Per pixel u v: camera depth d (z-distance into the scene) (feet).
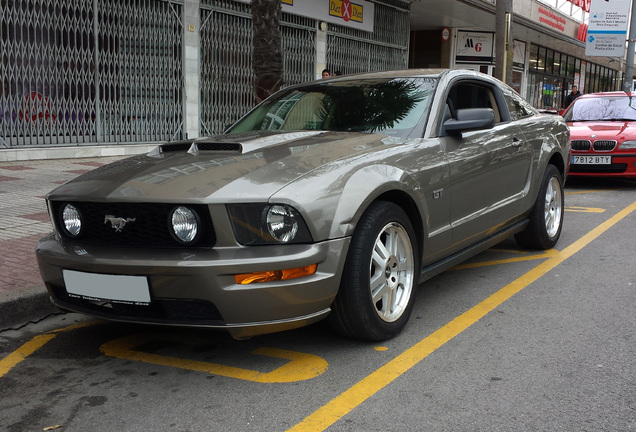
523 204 16.07
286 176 9.74
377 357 10.57
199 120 42.73
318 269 9.52
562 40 90.84
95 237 10.34
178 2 40.14
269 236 9.25
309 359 10.57
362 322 10.51
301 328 12.11
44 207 22.74
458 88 14.38
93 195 9.96
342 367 10.19
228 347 11.28
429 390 9.27
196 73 41.88
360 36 57.67
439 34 79.66
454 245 12.98
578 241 19.60
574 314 12.69
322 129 13.38
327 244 9.53
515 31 81.66
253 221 9.25
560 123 18.89
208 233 9.37
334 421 8.38
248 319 9.25
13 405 9.18
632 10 66.39
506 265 16.88
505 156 14.80
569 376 9.67
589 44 68.74
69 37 35.17
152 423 8.49
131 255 9.50
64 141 35.94
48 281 10.75
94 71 36.70
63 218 10.63
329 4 52.08
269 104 15.38
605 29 67.56
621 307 13.10
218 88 43.83
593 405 8.68
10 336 12.23
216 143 11.72
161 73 40.16
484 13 67.46
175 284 9.18
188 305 9.46
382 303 11.15
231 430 8.23
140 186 9.78
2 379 10.16
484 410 8.59
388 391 9.26
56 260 10.25
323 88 14.89
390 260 11.07
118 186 9.96
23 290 13.20
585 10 102.22
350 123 13.26
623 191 31.30
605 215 24.29
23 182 27.86
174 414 8.74
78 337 12.12
